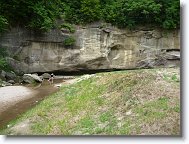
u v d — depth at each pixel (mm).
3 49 41844
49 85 38000
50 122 17266
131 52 51031
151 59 51719
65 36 46594
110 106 17344
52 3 47219
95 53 48250
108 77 24125
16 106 25000
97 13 48500
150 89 17219
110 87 20562
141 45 51375
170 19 51938
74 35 47188
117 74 23984
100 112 17031
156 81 18203
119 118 15516
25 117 19406
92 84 24109
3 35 41969
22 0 42281
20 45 43688
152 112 14852
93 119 16312
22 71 43844
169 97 16031
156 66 51906
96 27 48594
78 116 17406
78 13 48125
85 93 21922
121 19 49812
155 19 51312
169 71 20703
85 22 48156
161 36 52312
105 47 49156
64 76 47125
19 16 43281
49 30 44812
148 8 49750
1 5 41938
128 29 50719
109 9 50094
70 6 48750
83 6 48000
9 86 35719
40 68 45531
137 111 15430
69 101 21141
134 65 51156
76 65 47500
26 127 17000
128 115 15484
